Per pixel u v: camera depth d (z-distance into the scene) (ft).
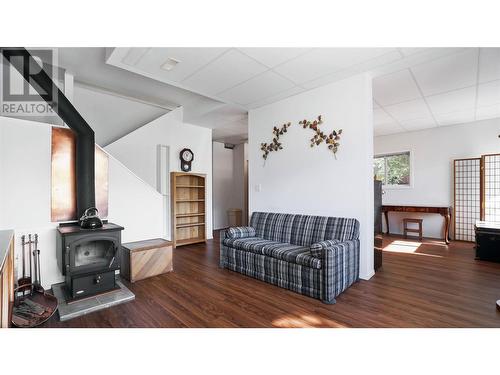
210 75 9.87
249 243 10.16
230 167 24.29
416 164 18.52
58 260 8.95
